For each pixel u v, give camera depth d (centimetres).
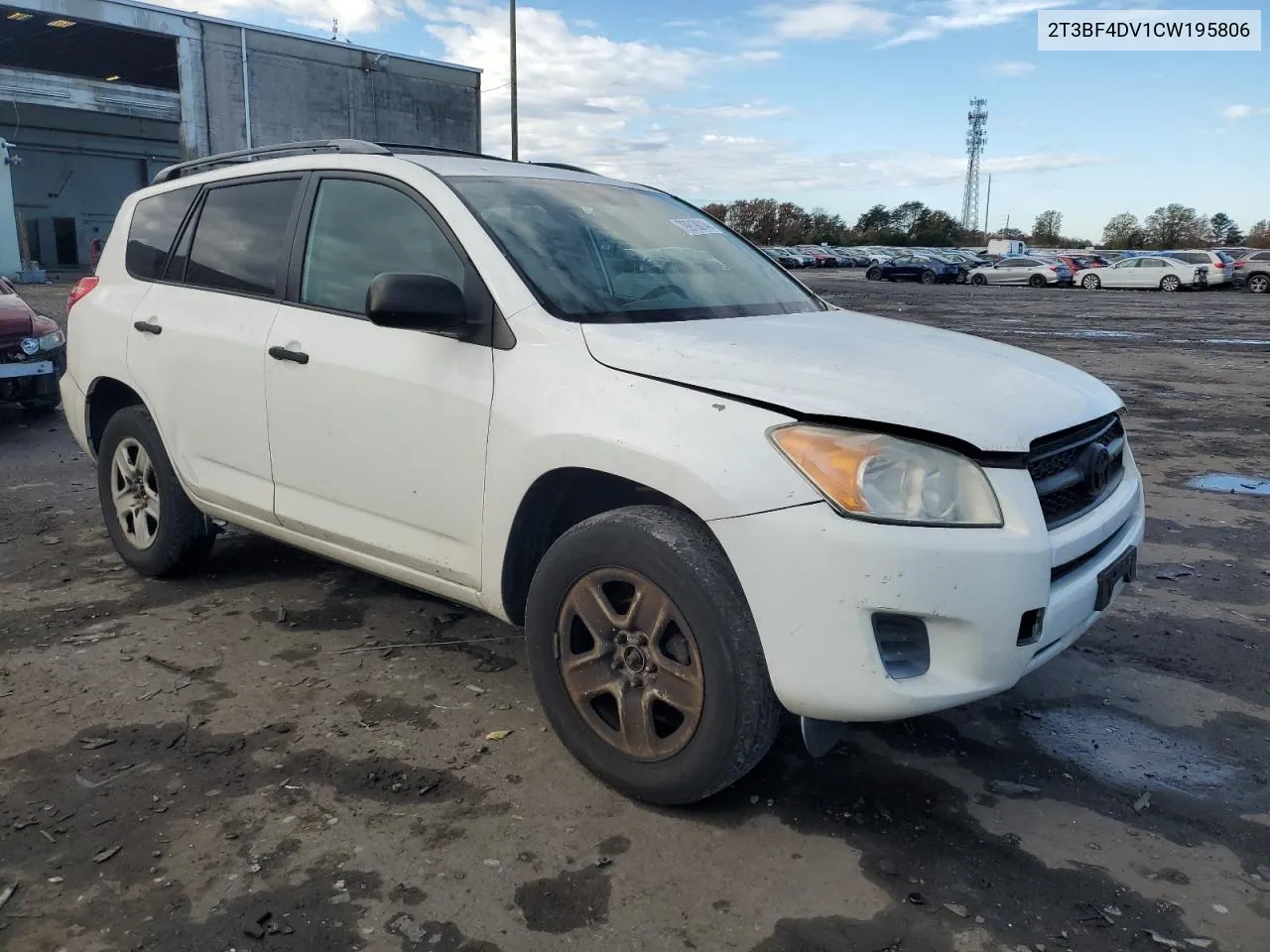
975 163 12238
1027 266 4034
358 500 347
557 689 295
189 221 432
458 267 323
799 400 256
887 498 243
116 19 3366
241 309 389
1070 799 291
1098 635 414
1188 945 231
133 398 472
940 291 3675
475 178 354
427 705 341
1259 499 646
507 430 296
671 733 276
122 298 451
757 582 249
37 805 279
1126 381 1223
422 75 4334
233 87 3728
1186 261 3619
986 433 253
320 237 370
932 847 267
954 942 230
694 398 267
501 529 303
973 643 246
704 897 245
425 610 427
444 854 260
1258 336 1778
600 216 368
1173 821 281
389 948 226
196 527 441
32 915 235
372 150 379
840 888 249
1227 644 407
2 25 3444
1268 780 304
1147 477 711
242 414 384
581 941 229
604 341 291
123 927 232
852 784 297
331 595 443
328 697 346
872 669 243
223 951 224
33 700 342
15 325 880
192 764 302
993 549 245
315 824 272
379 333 339
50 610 424
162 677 360
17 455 758
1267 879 256
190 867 253
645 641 274
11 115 3962
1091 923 238
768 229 11250
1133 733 332
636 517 274
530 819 276
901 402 256
